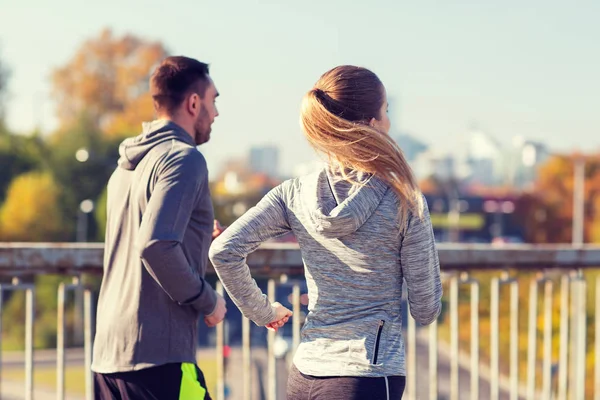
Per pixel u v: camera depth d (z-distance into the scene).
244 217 3.01
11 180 54.38
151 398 3.30
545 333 4.84
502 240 90.25
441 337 34.69
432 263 2.91
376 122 2.98
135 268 3.34
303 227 2.96
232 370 28.98
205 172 3.37
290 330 26.80
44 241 50.91
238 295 2.99
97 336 3.41
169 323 3.31
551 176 78.50
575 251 4.68
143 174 3.35
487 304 24.86
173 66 3.53
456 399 4.59
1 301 4.03
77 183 54.06
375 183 2.88
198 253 3.40
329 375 2.82
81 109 58.75
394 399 2.81
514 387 4.75
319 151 2.95
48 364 36.19
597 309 4.95
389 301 2.88
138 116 67.94
